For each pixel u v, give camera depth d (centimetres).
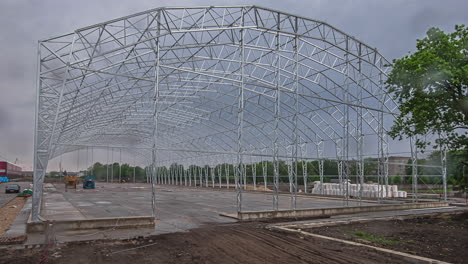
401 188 4391
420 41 1947
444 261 1092
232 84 3428
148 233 1547
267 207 2700
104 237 1443
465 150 2098
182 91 3866
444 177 3291
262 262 1057
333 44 2642
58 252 1191
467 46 1788
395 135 2141
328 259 1090
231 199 3553
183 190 5416
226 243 1330
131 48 2041
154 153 1834
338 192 4012
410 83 1866
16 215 2255
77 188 6041
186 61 2652
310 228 1708
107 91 3372
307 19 2469
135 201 3300
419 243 1361
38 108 1686
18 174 13038
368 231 1628
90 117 4431
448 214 2392
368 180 3972
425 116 1919
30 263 1055
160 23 1936
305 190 4219
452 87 1817
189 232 1570
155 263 1054
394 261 1079
